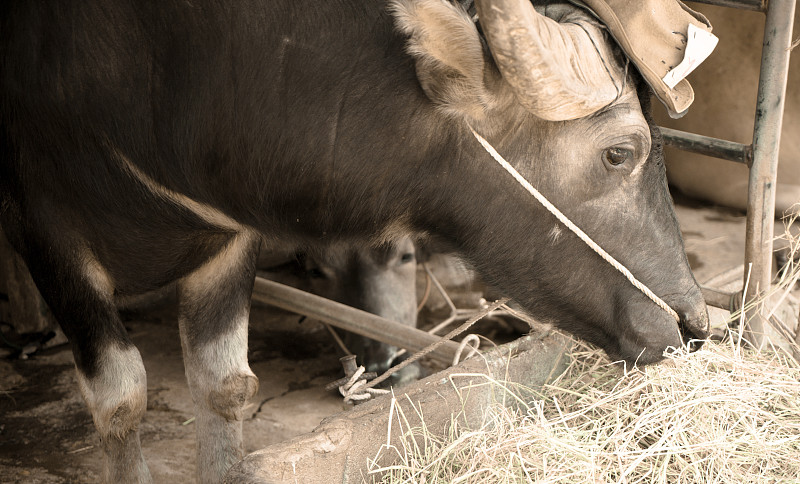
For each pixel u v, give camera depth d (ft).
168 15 8.45
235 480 7.85
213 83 8.51
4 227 9.89
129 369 9.98
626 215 8.67
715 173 20.75
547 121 8.13
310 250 9.79
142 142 8.92
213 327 10.82
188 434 13.53
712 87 19.99
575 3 7.84
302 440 8.43
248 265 10.80
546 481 8.66
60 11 8.67
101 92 8.77
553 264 8.93
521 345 10.53
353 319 11.85
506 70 7.00
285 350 16.56
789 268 13.71
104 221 9.47
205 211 9.43
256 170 8.77
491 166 8.39
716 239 18.88
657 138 8.55
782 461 9.43
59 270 9.70
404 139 8.33
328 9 8.23
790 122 18.52
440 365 15.55
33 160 9.24
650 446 9.25
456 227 8.87
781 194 18.74
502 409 9.82
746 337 11.37
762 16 18.83
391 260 13.71
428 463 9.28
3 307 16.93
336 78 8.26
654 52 7.95
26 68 8.86
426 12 7.16
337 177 8.63
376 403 9.19
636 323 9.08
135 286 10.18
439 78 7.73
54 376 15.40
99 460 12.88
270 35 8.30
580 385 10.79
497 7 6.70
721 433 9.57
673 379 9.94
